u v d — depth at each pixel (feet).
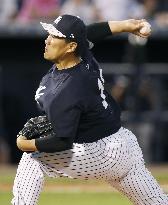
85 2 160.97
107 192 106.01
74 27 55.11
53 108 53.78
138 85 149.18
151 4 161.99
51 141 54.60
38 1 158.30
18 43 147.23
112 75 150.10
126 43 147.43
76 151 56.29
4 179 118.83
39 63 149.28
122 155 56.70
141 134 148.36
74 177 58.39
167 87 150.61
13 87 150.41
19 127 151.53
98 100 55.26
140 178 58.03
